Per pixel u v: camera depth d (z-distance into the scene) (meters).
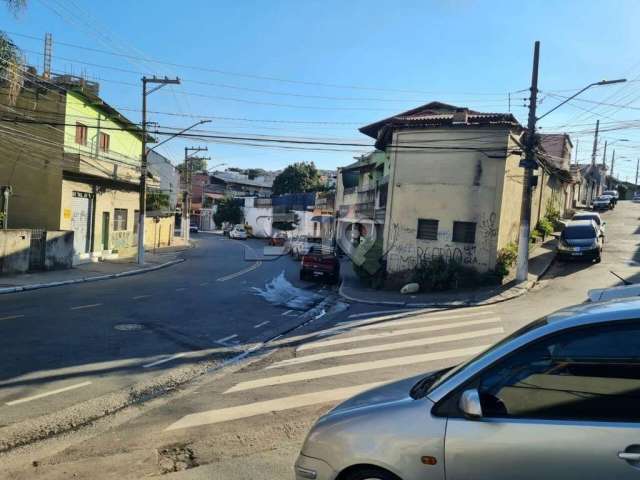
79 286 21.05
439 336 12.30
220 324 13.96
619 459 2.78
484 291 20.06
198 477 5.12
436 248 22.97
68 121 27.19
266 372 9.39
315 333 13.27
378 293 21.70
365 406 3.65
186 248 50.31
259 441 6.07
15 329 11.88
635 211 52.72
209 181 104.25
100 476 5.17
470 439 3.11
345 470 3.47
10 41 14.11
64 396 7.71
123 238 35.88
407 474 3.23
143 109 30.38
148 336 11.95
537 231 32.34
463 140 22.41
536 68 20.53
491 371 3.30
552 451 2.92
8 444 6.01
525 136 23.09
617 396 2.96
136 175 35.59
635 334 3.02
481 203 22.17
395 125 23.50
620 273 22.44
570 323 3.20
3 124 26.20
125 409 7.32
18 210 26.80
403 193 23.62
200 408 7.34
